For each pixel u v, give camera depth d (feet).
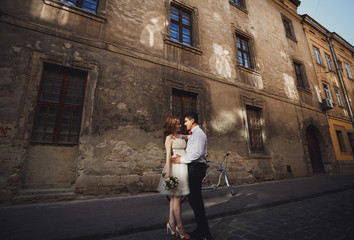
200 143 6.46
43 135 13.08
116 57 16.43
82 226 7.08
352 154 38.68
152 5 20.06
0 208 10.02
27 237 5.99
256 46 29.58
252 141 24.44
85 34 15.58
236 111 23.17
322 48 45.62
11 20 12.96
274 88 29.30
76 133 14.16
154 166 15.71
